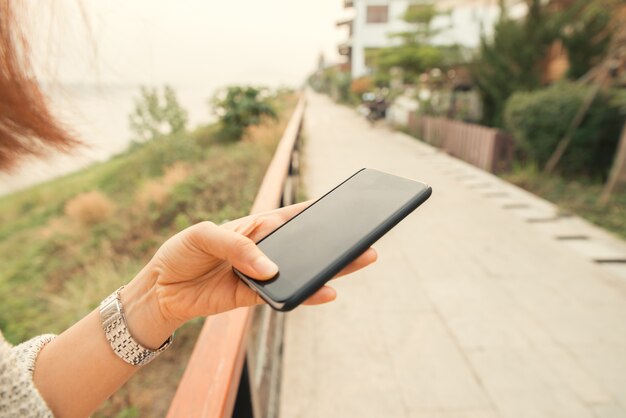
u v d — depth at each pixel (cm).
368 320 294
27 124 45
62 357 55
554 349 259
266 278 58
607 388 228
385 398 226
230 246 56
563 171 692
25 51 44
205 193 483
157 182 633
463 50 1162
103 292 363
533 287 331
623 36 678
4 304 405
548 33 829
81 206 598
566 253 390
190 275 60
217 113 1060
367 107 1488
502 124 927
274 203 179
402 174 710
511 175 713
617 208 518
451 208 525
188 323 274
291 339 276
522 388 229
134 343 58
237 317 107
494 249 402
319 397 228
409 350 262
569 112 646
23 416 39
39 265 501
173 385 234
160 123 995
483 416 213
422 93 1528
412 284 341
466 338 271
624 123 639
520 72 892
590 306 303
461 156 916
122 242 475
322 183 646
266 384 230
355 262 71
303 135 1141
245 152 710
